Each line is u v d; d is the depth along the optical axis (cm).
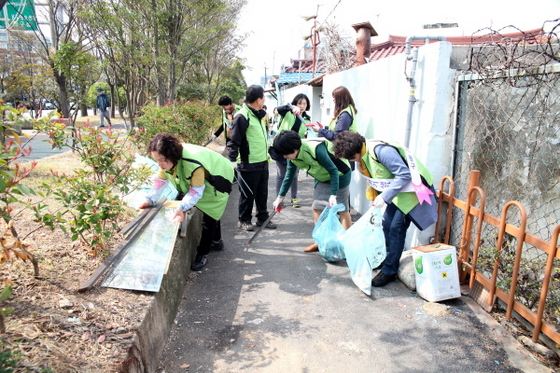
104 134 339
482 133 352
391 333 290
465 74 345
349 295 348
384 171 340
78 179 279
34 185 458
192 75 1666
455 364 255
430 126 362
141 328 225
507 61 321
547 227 335
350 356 263
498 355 264
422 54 373
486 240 348
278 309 324
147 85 1095
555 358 260
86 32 860
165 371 244
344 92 476
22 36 1311
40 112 312
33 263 243
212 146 1077
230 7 1064
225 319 308
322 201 430
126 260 287
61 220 255
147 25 839
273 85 1841
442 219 375
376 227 357
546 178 338
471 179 325
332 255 413
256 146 489
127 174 343
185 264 372
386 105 466
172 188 454
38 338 192
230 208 641
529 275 306
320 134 466
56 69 870
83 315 222
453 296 331
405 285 363
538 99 328
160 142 301
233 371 247
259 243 479
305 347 273
